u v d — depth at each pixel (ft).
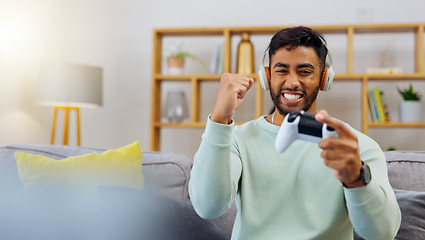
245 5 13.20
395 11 12.68
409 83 12.59
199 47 13.34
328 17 12.88
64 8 13.53
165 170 6.21
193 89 12.23
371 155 3.82
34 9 12.48
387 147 12.66
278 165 4.00
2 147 6.36
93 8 13.62
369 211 3.28
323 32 12.26
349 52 11.76
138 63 13.52
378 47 12.76
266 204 3.95
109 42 13.58
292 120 3.17
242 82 3.53
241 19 13.20
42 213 4.53
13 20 11.76
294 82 3.80
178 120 12.40
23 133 12.22
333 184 3.85
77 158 5.83
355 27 11.76
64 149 6.42
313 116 3.15
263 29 11.94
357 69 12.81
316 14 12.93
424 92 12.54
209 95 13.24
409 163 5.75
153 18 13.50
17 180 5.98
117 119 13.51
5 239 4.23
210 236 4.93
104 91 13.57
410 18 12.64
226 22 13.25
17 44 11.88
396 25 11.66
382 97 11.89
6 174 6.05
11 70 11.71
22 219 4.41
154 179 6.15
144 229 4.67
